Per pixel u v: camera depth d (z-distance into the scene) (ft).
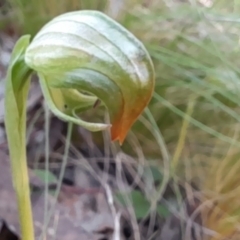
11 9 0.85
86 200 0.66
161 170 0.74
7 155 0.66
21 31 0.83
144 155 0.76
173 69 0.76
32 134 0.74
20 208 0.40
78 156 0.72
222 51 0.78
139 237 0.64
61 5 0.79
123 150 0.75
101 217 0.64
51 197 0.64
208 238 0.68
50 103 0.34
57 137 0.74
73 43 0.31
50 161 0.72
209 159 0.73
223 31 0.80
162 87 0.75
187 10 0.80
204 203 0.68
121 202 0.68
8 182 0.62
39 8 0.80
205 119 0.75
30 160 0.71
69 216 0.63
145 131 0.75
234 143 0.68
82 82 0.32
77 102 0.38
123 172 0.73
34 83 0.77
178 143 0.70
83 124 0.33
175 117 0.75
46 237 0.60
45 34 0.32
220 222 0.68
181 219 0.68
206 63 0.78
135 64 0.31
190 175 0.73
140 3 0.81
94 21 0.31
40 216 0.62
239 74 0.74
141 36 0.78
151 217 0.67
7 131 0.37
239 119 0.69
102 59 0.31
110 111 0.32
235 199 0.68
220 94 0.76
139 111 0.32
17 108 0.36
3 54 0.80
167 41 0.79
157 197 0.67
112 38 0.31
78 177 0.70
